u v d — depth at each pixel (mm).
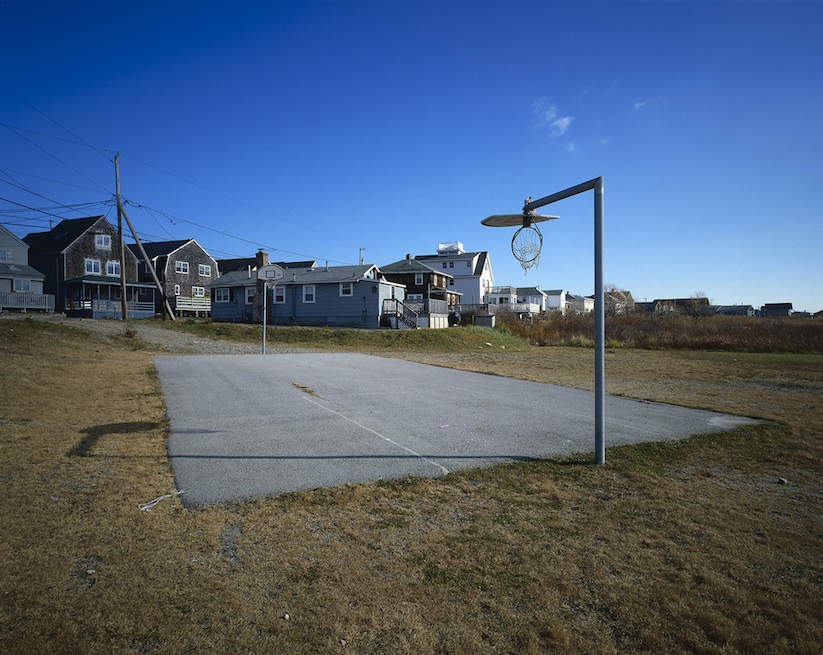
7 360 11812
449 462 5777
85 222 43031
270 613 2758
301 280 33375
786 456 6375
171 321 29141
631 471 5621
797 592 3109
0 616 2611
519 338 34531
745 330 33062
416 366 16172
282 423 7535
